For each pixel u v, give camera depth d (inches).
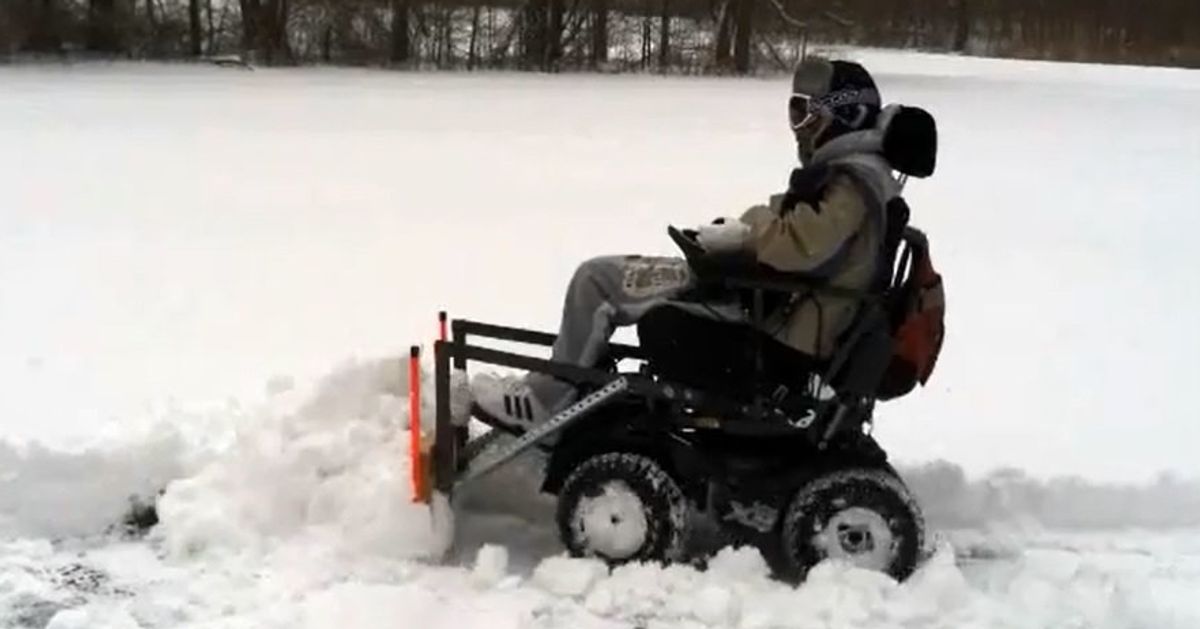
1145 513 194.1
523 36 1355.8
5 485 181.3
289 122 735.7
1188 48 1967.3
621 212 457.7
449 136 689.6
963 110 949.8
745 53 1401.3
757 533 176.1
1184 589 171.2
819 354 166.7
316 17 1300.4
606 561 167.6
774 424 167.2
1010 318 314.7
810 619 157.2
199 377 249.1
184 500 177.9
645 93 1056.2
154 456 190.2
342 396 189.0
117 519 182.9
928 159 166.7
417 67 1296.8
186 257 365.1
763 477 170.2
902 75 1397.6
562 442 174.1
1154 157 674.2
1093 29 2068.2
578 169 570.3
